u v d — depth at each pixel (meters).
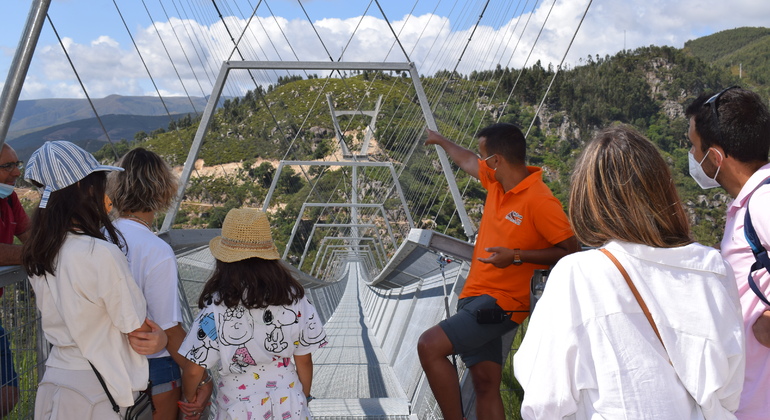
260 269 2.16
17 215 3.19
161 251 2.50
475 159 3.30
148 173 2.56
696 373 1.34
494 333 2.70
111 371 2.10
